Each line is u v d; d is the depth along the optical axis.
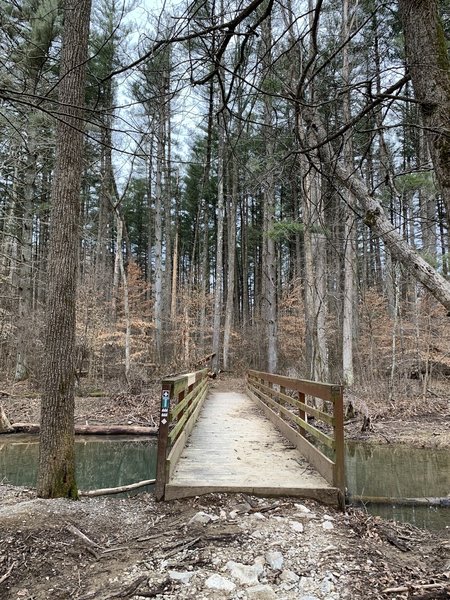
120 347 17.42
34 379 13.82
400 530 3.81
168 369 16.17
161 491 4.11
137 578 2.67
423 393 12.62
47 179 15.55
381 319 17.12
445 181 2.54
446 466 7.06
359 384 13.88
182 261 36.47
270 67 2.84
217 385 17.69
